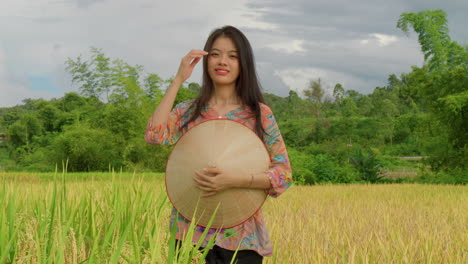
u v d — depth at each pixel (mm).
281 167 2264
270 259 3158
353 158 23203
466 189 15227
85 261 2252
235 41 2326
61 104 62531
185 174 2223
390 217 6621
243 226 2236
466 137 25750
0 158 55500
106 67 43500
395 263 3279
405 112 76312
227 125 2258
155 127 2295
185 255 2039
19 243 2438
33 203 3605
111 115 33406
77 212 3199
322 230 4785
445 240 4277
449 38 26875
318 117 70062
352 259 3066
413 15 26891
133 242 2369
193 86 39531
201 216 2203
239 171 2152
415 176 29312
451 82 25969
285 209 7523
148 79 40688
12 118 81750
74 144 30578
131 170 28578
